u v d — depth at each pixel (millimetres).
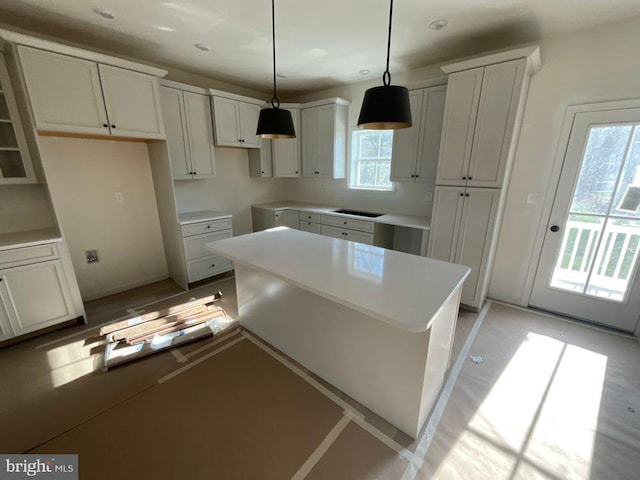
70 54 2252
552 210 2645
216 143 3549
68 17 2148
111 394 1808
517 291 2975
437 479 1312
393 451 1446
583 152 2424
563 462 1392
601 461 1396
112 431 1554
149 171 3375
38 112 2174
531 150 2645
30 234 2465
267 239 2354
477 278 2740
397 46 2646
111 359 2074
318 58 2934
